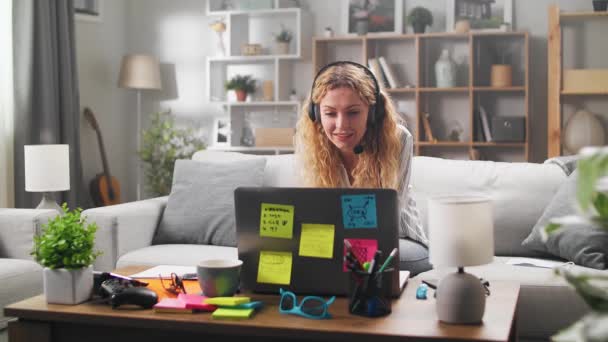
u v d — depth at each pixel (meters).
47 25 4.65
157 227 3.34
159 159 5.71
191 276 2.09
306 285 1.85
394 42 5.72
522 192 3.00
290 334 1.57
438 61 5.46
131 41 6.15
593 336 0.93
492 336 1.48
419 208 3.08
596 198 1.06
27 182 3.60
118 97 5.97
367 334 1.53
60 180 3.62
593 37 5.30
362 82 2.16
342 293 1.84
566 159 3.11
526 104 5.22
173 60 6.10
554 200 2.83
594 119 5.12
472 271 2.56
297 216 1.85
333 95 2.15
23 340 1.79
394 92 5.73
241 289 1.92
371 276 1.67
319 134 2.37
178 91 6.10
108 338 1.75
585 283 1.13
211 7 5.91
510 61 5.51
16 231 3.13
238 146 5.94
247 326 1.60
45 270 1.81
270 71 5.95
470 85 5.33
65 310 1.74
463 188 3.06
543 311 2.43
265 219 1.88
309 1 5.86
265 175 3.38
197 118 6.08
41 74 4.60
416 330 1.53
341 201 1.81
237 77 5.81
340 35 5.74
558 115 5.01
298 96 5.89
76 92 5.02
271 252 1.88
